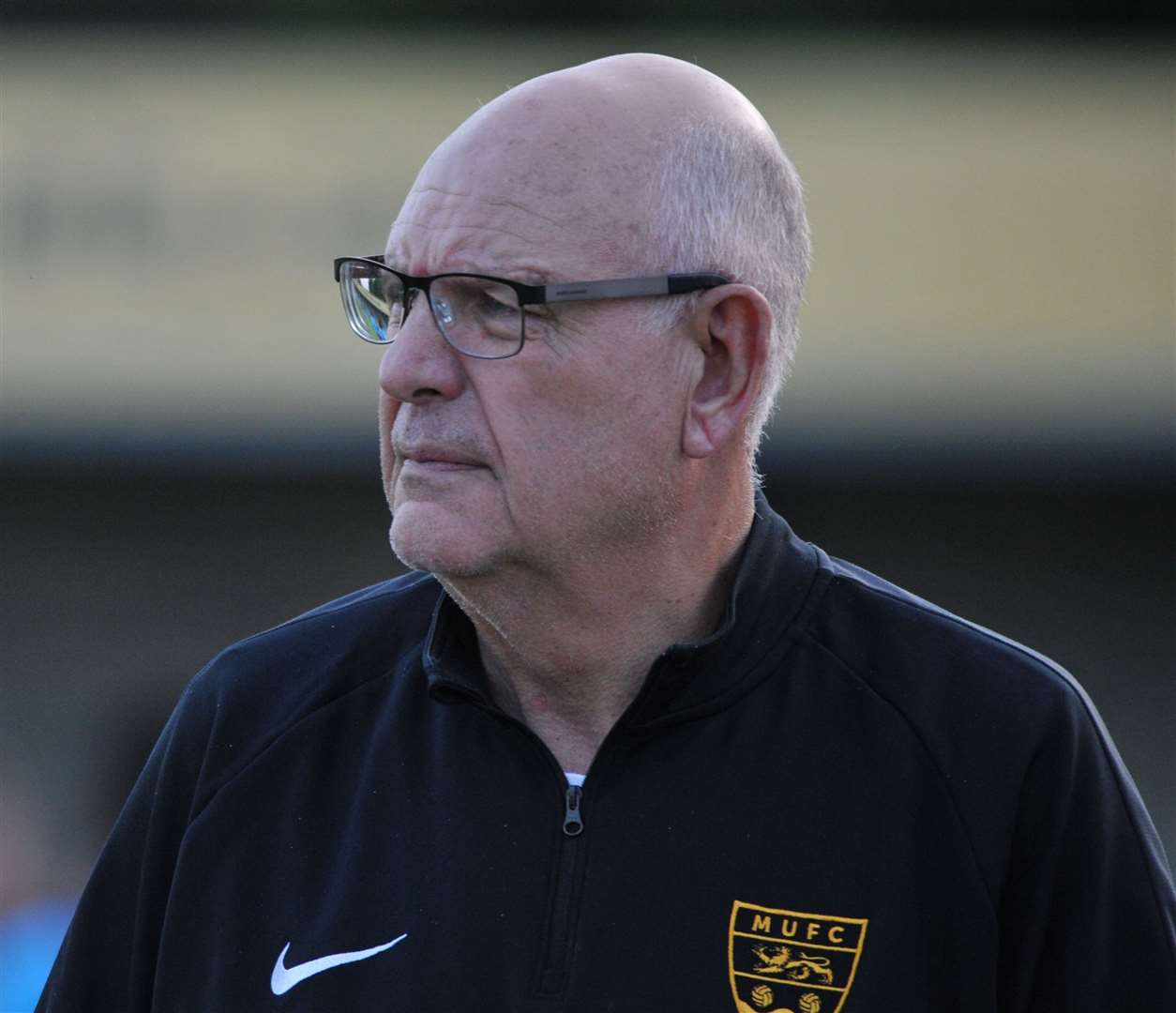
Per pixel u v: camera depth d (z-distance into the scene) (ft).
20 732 85.87
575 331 18.98
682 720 19.57
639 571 19.76
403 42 77.46
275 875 20.33
